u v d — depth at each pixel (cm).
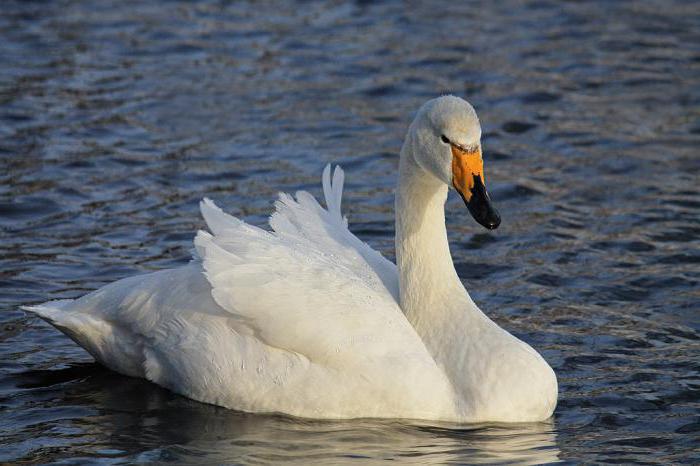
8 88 2280
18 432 1151
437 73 2492
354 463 1084
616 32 2803
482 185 1175
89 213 1755
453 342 1218
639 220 1784
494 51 2648
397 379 1176
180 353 1220
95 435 1145
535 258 1648
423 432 1158
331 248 1295
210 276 1185
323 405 1179
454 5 3020
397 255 1258
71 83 2336
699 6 3023
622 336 1407
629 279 1574
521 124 2223
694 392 1257
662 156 2069
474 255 1661
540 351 1366
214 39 2669
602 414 1210
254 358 1191
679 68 2555
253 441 1132
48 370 1302
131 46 2589
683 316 1464
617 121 2245
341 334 1181
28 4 2856
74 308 1288
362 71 2492
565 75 2502
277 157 2016
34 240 1650
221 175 1927
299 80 2430
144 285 1261
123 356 1273
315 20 2848
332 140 2105
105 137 2070
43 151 1991
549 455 1109
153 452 1107
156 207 1788
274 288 1190
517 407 1183
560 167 2017
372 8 2966
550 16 2933
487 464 1087
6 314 1435
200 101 2278
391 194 1875
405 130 2166
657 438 1150
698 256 1645
